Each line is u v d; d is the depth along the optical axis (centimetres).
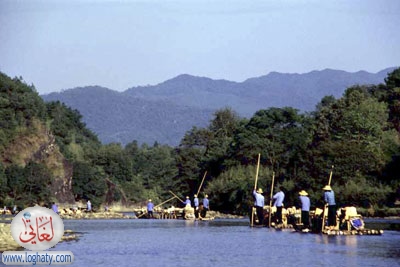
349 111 16650
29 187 19900
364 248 6575
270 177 15475
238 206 15738
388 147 15250
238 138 18212
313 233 8500
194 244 7112
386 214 12875
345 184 13750
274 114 18600
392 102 18325
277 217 9988
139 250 6531
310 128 18212
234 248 6669
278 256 6012
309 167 14338
